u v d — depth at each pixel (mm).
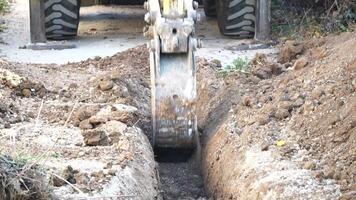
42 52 13453
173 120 9320
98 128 8656
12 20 16094
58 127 8727
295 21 14562
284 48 11500
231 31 14414
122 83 10633
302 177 7223
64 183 6809
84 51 13508
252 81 10664
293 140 8180
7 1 17719
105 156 7746
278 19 14828
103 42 14352
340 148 7523
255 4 14188
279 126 8641
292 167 7531
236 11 14242
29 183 6148
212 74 11391
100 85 10359
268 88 9891
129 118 9023
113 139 8367
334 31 13539
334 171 7117
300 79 9555
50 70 11547
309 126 8242
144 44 13164
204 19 16844
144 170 7996
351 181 6891
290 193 6949
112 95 10148
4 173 5992
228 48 13359
